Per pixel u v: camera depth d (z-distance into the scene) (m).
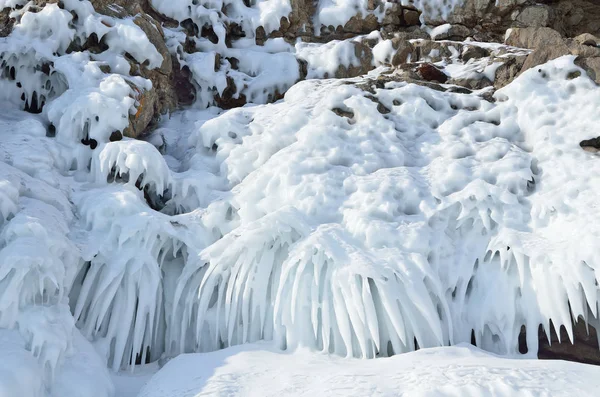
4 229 5.05
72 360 4.95
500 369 4.55
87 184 6.24
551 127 6.44
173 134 7.44
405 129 6.84
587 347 5.43
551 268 5.36
